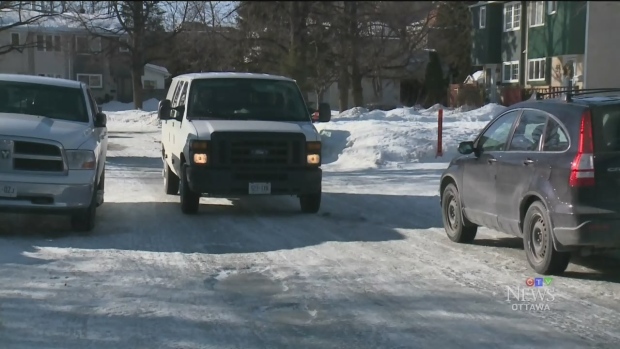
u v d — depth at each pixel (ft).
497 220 29.17
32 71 193.88
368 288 25.20
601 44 125.29
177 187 47.26
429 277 26.66
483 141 31.19
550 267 26.20
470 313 22.35
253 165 38.01
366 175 58.59
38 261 28.27
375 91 161.38
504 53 151.33
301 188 38.55
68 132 32.86
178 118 41.47
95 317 21.72
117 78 210.18
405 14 115.44
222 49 130.31
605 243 24.23
